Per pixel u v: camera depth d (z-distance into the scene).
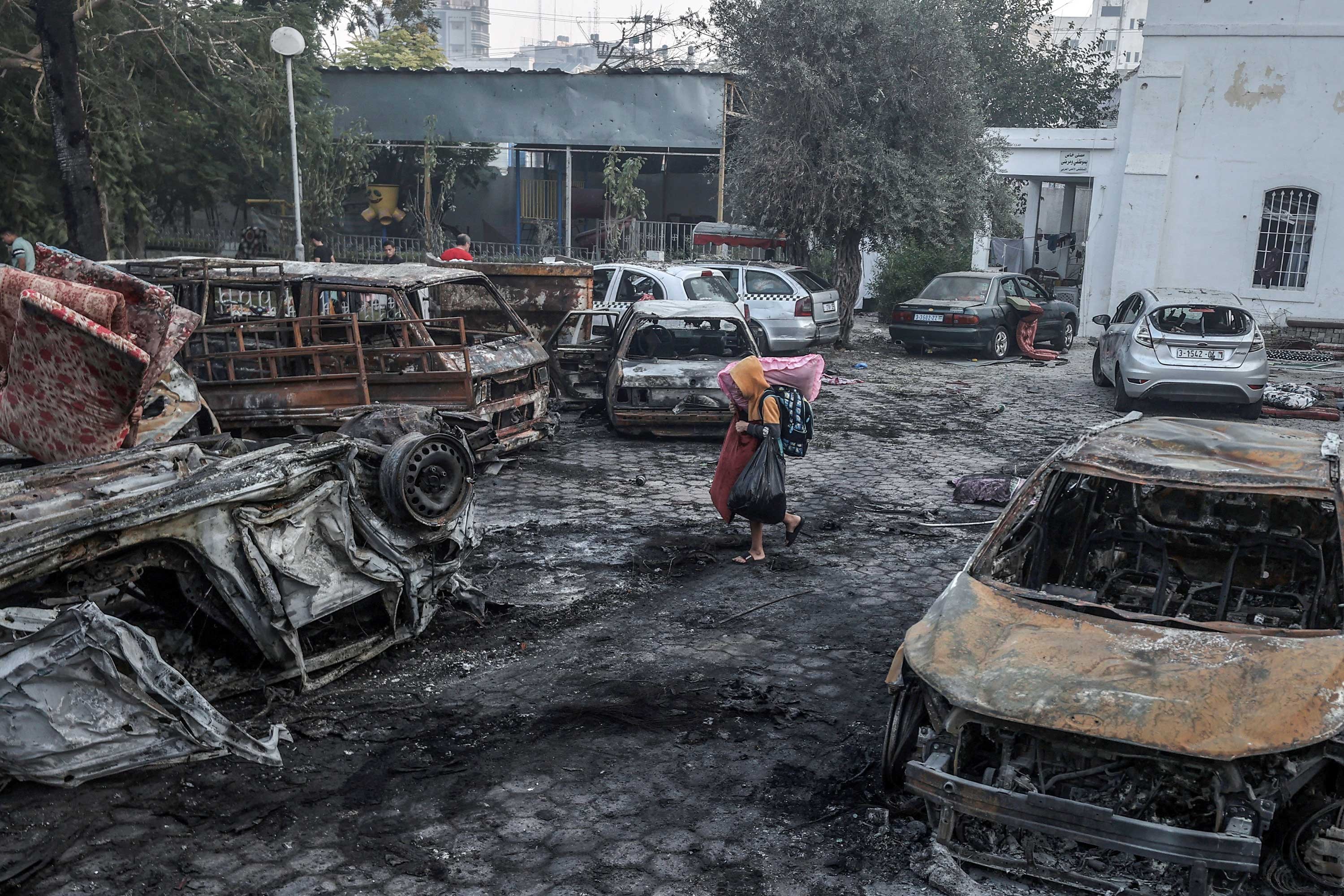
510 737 4.63
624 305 15.66
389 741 4.57
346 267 10.05
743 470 7.06
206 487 4.52
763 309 16.83
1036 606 4.06
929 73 17.94
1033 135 24.11
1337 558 4.45
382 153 28.22
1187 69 21.47
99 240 13.46
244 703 4.89
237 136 21.39
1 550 3.87
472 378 8.95
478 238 30.52
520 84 25.27
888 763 4.01
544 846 3.78
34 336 4.66
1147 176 21.95
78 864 3.59
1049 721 3.35
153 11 18.42
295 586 4.86
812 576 6.97
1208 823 3.32
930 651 3.84
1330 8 20.33
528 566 7.09
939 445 11.55
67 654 3.82
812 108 17.95
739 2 18.36
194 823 3.88
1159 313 13.53
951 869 3.50
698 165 30.55
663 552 7.42
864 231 19.22
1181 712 3.30
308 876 3.57
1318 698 3.32
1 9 16.42
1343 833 3.32
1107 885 3.31
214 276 9.63
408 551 5.45
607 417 11.70
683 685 5.21
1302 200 21.39
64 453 4.98
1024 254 31.61
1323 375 17.25
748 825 3.93
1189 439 4.69
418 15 24.86
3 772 3.89
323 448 5.04
